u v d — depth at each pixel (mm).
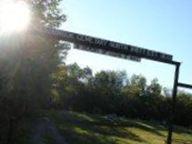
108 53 16719
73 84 117938
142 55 16781
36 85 35062
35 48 27609
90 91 120750
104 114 120125
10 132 23156
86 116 99125
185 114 128875
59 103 102625
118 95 129125
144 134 84562
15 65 21453
